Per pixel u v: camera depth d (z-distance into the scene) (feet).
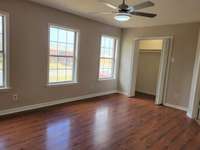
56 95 14.51
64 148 8.00
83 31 15.58
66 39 14.76
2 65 11.09
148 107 15.51
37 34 12.37
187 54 14.88
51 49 13.76
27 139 8.58
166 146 8.73
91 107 14.46
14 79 11.55
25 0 11.35
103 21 16.58
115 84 20.57
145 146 8.61
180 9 11.19
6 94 11.32
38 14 12.20
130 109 14.61
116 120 11.91
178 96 15.60
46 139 8.69
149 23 15.96
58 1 11.27
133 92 19.57
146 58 21.61
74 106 14.43
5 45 10.85
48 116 11.79
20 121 10.68
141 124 11.46
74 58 15.61
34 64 12.53
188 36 14.75
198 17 12.92
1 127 9.71
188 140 9.50
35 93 12.96
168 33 15.98
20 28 11.38
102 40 18.17
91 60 16.99
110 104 15.76
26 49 11.91
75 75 15.80
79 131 9.84
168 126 11.36
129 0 9.88
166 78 16.17
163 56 15.90
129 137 9.48
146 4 7.68
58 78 14.66
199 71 12.54
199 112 12.78
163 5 10.49
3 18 10.64
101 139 9.06
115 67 20.07
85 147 8.18
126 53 19.52
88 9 12.71
